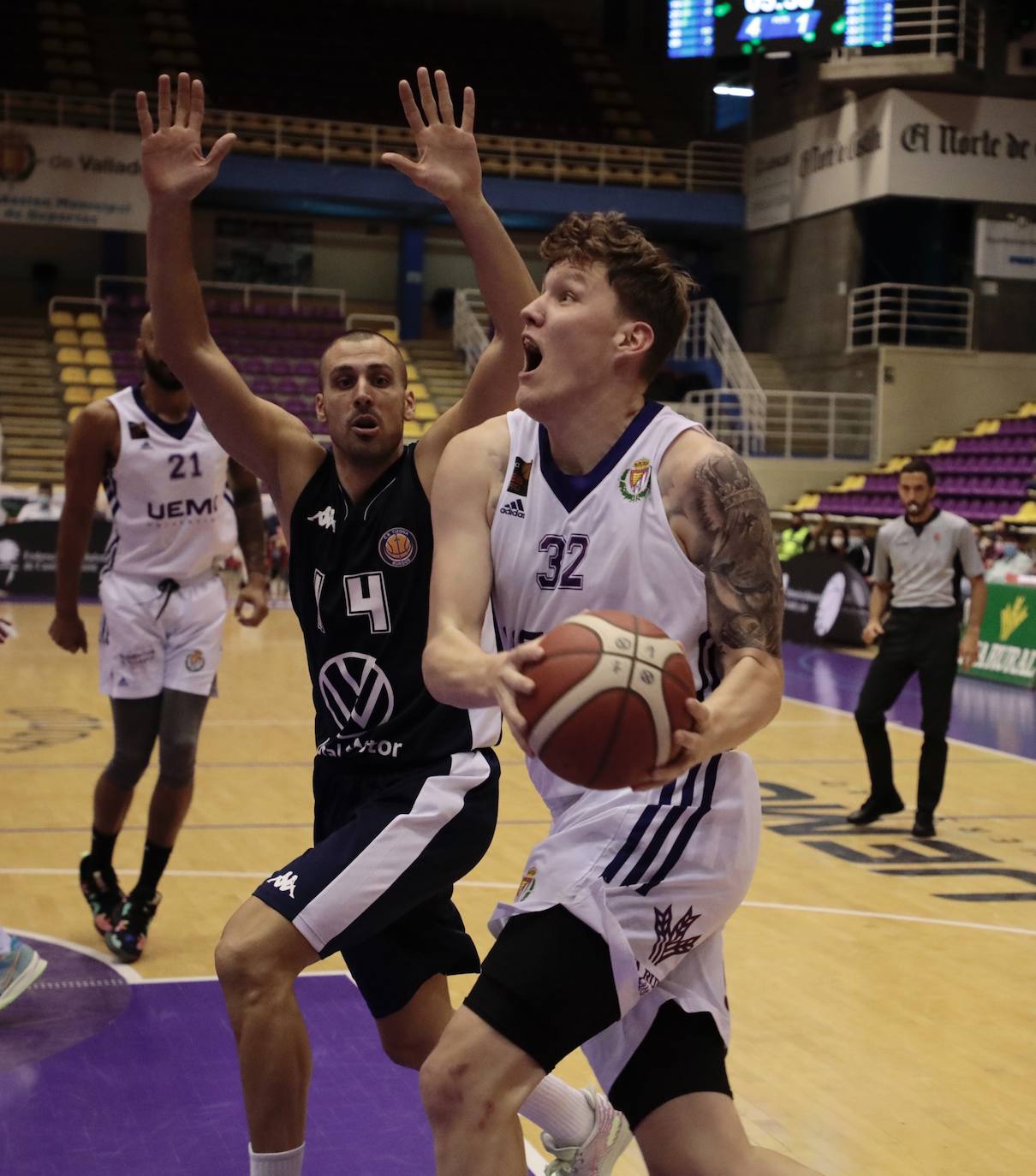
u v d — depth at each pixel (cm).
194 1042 383
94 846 477
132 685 458
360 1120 335
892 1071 378
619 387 215
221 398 290
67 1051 375
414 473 283
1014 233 2180
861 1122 344
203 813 679
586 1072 372
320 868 259
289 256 2531
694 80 2655
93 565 1784
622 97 2678
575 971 204
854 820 687
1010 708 1108
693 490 211
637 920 208
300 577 290
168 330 286
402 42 2661
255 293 2514
